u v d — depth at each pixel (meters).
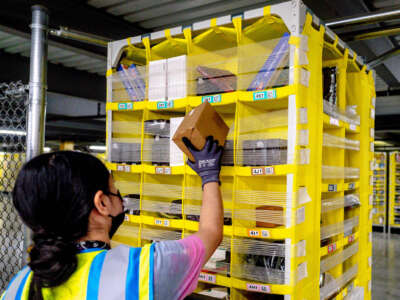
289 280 1.74
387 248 8.62
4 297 0.94
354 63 2.52
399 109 8.57
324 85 2.24
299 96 1.76
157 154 2.23
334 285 2.22
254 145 1.91
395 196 11.04
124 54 2.52
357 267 2.60
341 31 3.64
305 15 1.82
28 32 3.49
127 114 2.52
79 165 0.93
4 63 5.15
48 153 0.96
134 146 2.35
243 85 1.94
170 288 0.92
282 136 2.14
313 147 1.91
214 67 2.27
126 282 0.87
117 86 2.46
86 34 2.70
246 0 3.55
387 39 4.16
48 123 10.74
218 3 3.62
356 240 2.63
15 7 2.88
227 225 1.94
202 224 1.14
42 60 2.50
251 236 1.85
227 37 2.15
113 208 1.04
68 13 3.25
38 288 0.89
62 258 0.86
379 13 2.37
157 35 2.24
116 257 0.93
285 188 2.17
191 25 2.09
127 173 2.49
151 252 0.94
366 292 2.73
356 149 2.59
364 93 2.67
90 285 0.88
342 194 2.29
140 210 2.28
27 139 2.48
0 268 3.88
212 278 1.98
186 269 0.96
